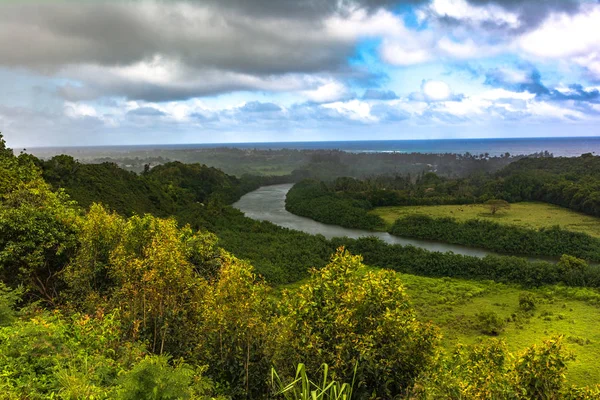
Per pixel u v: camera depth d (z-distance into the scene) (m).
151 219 12.55
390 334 7.85
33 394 5.44
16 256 11.72
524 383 8.02
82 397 5.47
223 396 7.66
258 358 8.36
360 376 7.58
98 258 12.04
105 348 7.85
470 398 8.27
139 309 9.88
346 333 7.75
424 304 31.59
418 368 8.11
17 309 10.36
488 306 31.34
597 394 7.91
